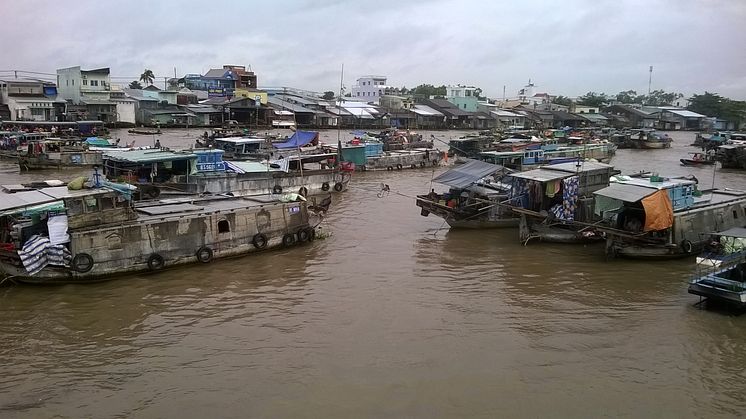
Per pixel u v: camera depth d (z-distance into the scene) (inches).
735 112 5551.2
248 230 983.0
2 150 2268.7
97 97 3479.3
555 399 546.0
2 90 3243.1
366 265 950.4
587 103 5920.3
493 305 777.6
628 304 782.5
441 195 1241.4
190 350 637.9
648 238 965.8
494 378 582.2
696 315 742.5
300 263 953.5
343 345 652.1
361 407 528.7
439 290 835.4
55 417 511.2
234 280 863.1
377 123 4266.7
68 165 1958.7
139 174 1366.9
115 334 675.4
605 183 1160.8
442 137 3710.6
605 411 527.8
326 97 5241.1
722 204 1086.4
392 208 1444.4
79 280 810.2
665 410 530.6
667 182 1051.9
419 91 6412.4
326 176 1668.3
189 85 4574.3
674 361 622.2
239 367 600.7
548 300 797.2
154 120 3479.3
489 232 1192.2
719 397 553.6
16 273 788.0
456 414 519.5
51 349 636.7
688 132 5123.0
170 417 513.7
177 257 896.9
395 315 739.4
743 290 716.0
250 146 1894.7
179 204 1013.8
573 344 660.7
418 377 582.2
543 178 1103.6
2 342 650.2
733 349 649.6
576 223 1039.6
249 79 4694.9
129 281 840.3
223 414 518.0
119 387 561.6
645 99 7445.9
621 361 621.9
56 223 796.0
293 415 516.1
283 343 655.8
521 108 5511.8
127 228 844.0
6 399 538.0
